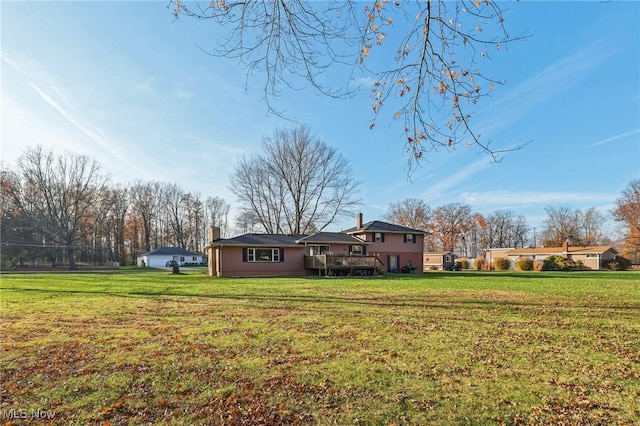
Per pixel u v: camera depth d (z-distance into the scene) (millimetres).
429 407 3713
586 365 4992
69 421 3414
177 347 5852
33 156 43688
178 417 3492
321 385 4273
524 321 7980
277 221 38062
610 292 13867
